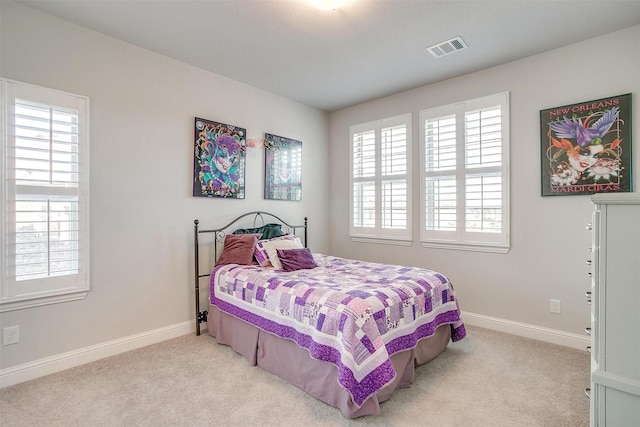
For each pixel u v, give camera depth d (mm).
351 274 2631
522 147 2955
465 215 3283
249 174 3604
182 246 3021
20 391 2039
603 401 1215
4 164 2086
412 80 3438
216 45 2709
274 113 3857
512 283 3039
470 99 3248
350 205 4312
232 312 2639
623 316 1171
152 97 2816
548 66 2811
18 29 2145
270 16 2287
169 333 2918
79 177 2389
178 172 2992
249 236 3152
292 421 1761
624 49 2480
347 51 2803
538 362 2451
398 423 1742
